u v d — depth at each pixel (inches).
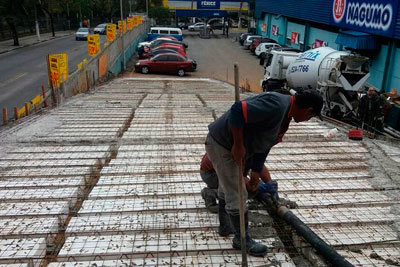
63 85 436.5
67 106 396.5
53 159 196.4
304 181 168.1
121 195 150.5
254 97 98.7
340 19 797.2
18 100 618.8
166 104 424.8
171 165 187.6
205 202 137.9
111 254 111.7
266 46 1203.2
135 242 118.3
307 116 99.8
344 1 775.1
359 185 164.6
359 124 448.5
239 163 98.8
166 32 1443.2
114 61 848.9
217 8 1953.7
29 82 768.9
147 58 1008.9
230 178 107.0
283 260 110.5
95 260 110.1
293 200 148.6
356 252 116.1
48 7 1838.1
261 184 139.6
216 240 119.6
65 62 447.2
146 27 1807.3
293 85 595.8
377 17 644.1
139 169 181.5
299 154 209.5
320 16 920.9
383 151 215.6
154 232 124.6
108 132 257.9
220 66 1088.2
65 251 112.9
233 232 120.8
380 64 666.2
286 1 1223.5
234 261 109.7
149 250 113.9
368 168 187.2
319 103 97.7
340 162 195.8
